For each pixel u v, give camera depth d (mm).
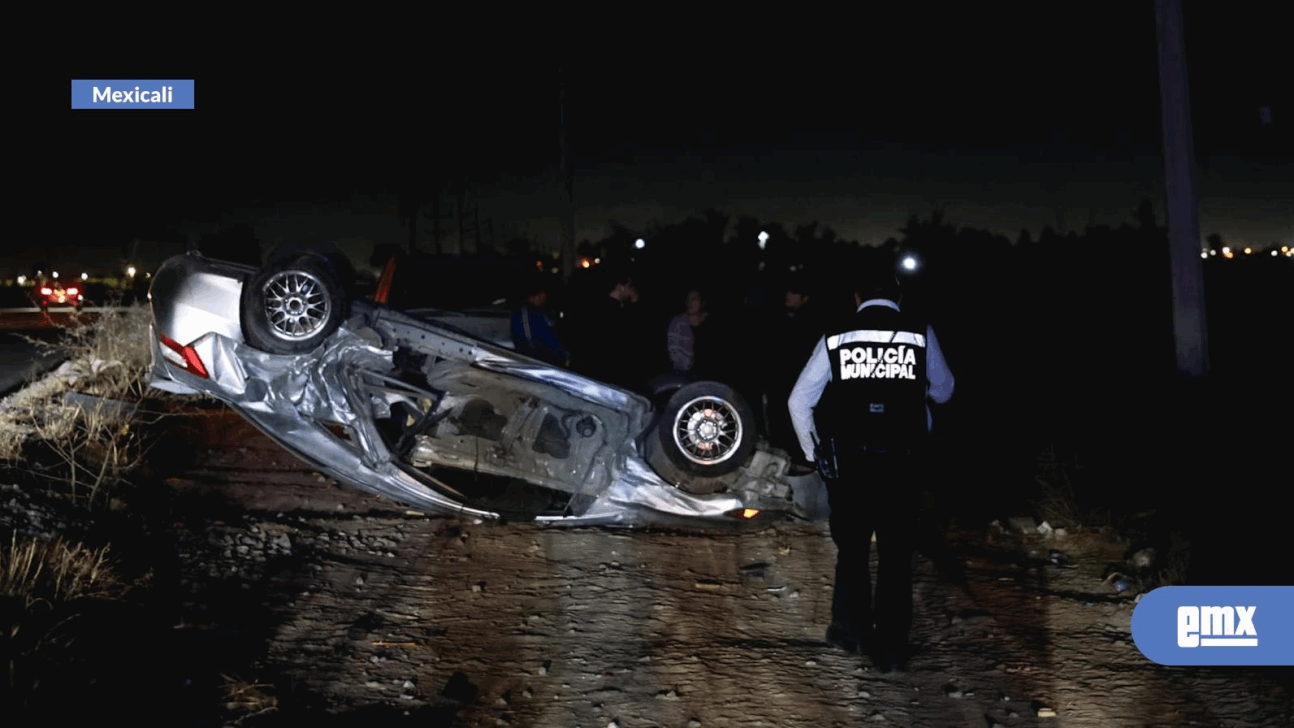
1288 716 4449
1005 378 13078
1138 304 19828
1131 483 7422
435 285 9758
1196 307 8273
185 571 5980
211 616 5348
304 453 6750
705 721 4430
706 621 5617
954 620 5621
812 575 6371
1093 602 5883
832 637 5211
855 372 5016
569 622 5559
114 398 9188
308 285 6492
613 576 6332
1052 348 15539
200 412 9641
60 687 4141
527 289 9555
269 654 5000
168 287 6652
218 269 6684
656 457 6957
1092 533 6988
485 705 4547
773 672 4949
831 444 5070
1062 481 7609
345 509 7539
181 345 6566
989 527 7230
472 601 5855
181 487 7570
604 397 6844
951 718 4473
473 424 6824
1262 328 16641
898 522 5012
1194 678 4875
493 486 7336
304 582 6031
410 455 6902
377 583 6098
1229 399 8586
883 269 5180
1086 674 4930
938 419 9641
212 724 4184
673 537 7168
